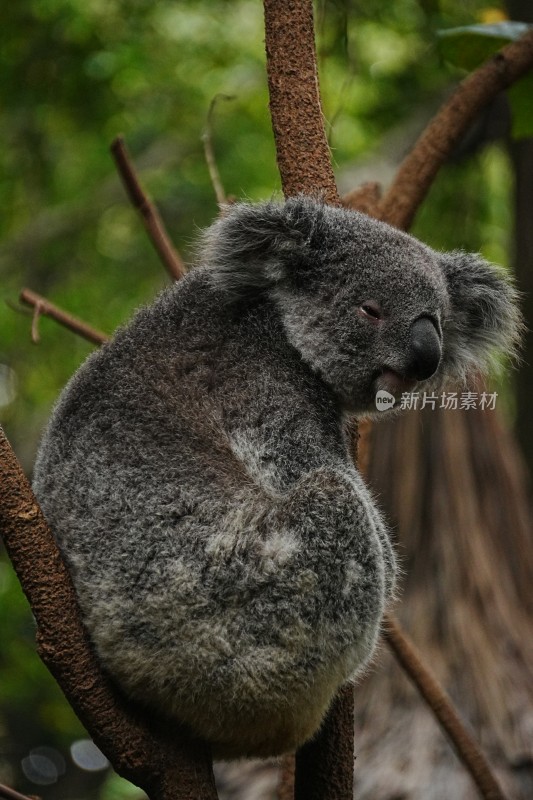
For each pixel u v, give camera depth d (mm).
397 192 11195
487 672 14703
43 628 7613
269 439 8844
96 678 7738
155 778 7949
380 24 24562
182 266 11547
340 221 9680
